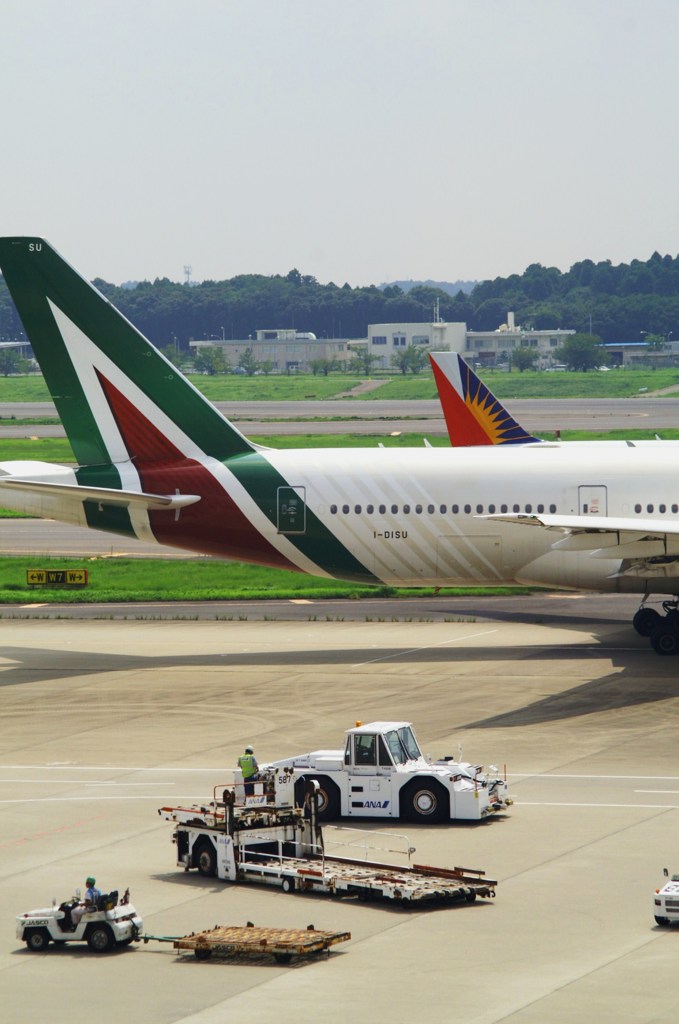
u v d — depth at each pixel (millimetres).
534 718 173250
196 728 173625
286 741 165000
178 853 119625
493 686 192750
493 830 127625
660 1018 83938
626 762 151000
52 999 90438
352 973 93500
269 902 110125
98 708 186750
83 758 160125
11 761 159625
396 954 96938
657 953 95312
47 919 101062
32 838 128875
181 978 94062
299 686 197000
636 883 110875
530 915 104188
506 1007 86375
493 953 96312
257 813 119125
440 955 96375
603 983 90000
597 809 133250
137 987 92500
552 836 124875
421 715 176500
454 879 110000
